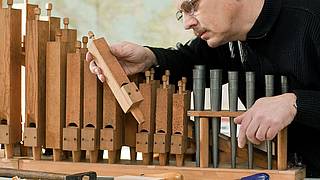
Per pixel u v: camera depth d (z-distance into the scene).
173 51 1.29
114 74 1.11
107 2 2.10
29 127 1.17
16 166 1.18
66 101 1.17
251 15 1.14
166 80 1.15
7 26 1.17
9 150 1.19
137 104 1.10
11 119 1.18
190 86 1.31
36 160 1.18
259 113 1.03
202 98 1.14
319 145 1.21
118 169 1.13
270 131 1.02
